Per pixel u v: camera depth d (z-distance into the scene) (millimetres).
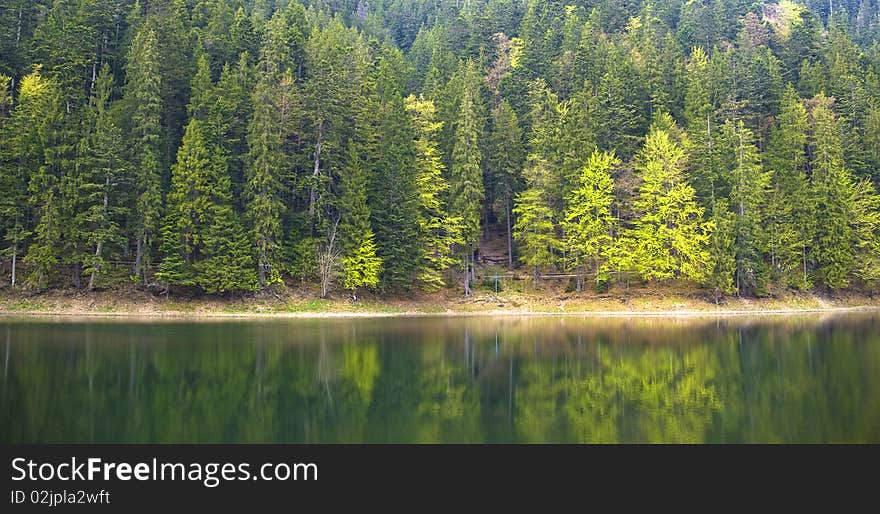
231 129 53281
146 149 47750
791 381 20828
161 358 24344
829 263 59469
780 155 64250
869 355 26672
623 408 16984
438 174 59312
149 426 14555
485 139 66562
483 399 18172
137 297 46562
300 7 81062
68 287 45938
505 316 52219
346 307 51156
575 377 22000
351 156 53500
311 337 33094
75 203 45750
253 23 69312
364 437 14086
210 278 46438
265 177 49031
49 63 52156
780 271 59219
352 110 56500
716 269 54969
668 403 17578
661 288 58219
